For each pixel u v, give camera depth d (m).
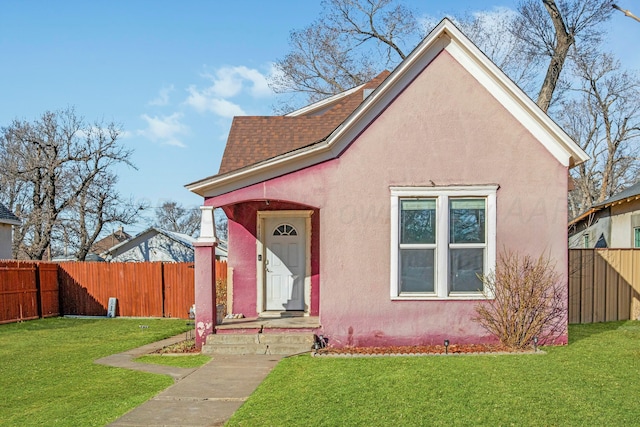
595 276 14.66
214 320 11.05
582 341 11.06
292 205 13.40
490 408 6.50
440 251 10.70
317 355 9.88
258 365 9.48
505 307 10.45
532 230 10.66
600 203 21.08
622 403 6.64
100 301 20.30
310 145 10.67
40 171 30.33
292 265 13.66
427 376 8.02
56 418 6.80
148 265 20.03
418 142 10.80
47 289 19.97
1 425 6.63
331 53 31.62
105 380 8.88
